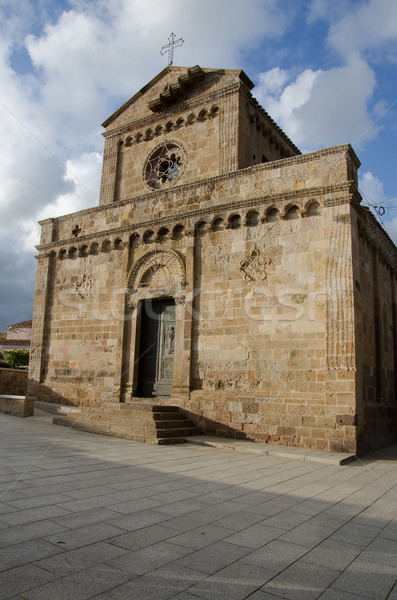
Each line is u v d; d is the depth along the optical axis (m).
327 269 16.48
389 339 21.72
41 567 5.06
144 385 21.59
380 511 8.27
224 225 19.58
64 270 25.80
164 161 24.22
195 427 18.34
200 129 22.66
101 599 4.42
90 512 7.21
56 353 24.97
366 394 17.33
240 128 21.42
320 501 8.79
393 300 23.06
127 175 25.34
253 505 8.22
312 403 16.03
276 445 16.22
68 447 13.58
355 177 17.83
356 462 13.89
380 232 20.86
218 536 6.43
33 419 20.55
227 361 18.47
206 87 22.78
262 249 18.41
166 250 21.31
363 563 5.71
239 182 19.72
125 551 5.67
